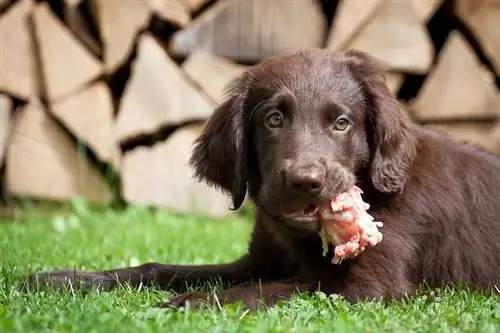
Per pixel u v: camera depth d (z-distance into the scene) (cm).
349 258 605
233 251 880
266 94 630
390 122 630
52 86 1174
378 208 632
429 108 1180
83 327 480
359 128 629
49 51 1170
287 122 618
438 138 680
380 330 488
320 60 645
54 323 494
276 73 637
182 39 1184
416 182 644
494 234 656
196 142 684
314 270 628
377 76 644
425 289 629
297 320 507
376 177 626
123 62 1180
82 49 1177
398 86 1179
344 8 1157
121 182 1205
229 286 664
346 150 618
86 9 1184
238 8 1184
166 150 1206
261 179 633
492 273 651
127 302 573
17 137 1184
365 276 599
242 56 1190
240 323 499
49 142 1191
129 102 1184
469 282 648
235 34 1185
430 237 639
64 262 749
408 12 1160
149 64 1180
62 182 1197
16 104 1200
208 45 1188
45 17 1170
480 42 1177
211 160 661
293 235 627
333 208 577
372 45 1166
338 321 494
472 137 1184
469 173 665
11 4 1183
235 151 639
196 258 804
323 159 586
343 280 598
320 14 1180
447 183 652
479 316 530
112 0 1164
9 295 592
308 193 569
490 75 1184
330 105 616
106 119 1186
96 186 1212
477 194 661
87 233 995
